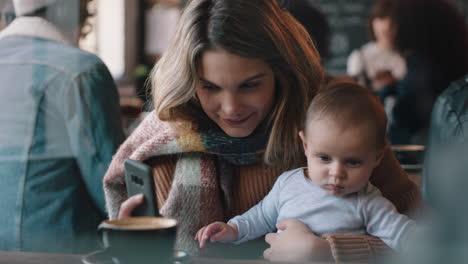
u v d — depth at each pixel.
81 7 1.60
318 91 1.19
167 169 1.31
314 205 1.12
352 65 3.73
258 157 1.24
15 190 1.43
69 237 1.32
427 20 2.46
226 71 1.03
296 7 1.89
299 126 1.17
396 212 1.08
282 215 1.15
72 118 1.46
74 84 1.46
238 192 1.28
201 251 1.20
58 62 1.48
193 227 1.25
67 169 1.46
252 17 1.05
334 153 1.05
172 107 1.17
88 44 3.73
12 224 1.39
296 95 1.16
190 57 1.05
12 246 1.37
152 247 0.73
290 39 1.13
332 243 1.01
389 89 2.73
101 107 1.48
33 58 1.48
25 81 1.46
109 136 1.48
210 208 1.26
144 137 1.33
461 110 1.30
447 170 1.18
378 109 1.08
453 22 2.47
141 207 0.92
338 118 1.05
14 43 1.50
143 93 1.38
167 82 1.14
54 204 1.44
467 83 1.35
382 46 2.80
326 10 5.68
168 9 4.74
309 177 1.17
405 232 1.04
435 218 1.00
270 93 1.11
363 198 1.09
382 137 1.08
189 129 1.24
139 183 0.95
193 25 1.05
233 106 1.06
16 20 1.54
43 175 1.44
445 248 0.89
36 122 1.46
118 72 4.37
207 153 1.28
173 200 1.26
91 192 1.48
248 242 1.18
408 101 2.44
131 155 1.32
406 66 2.52
